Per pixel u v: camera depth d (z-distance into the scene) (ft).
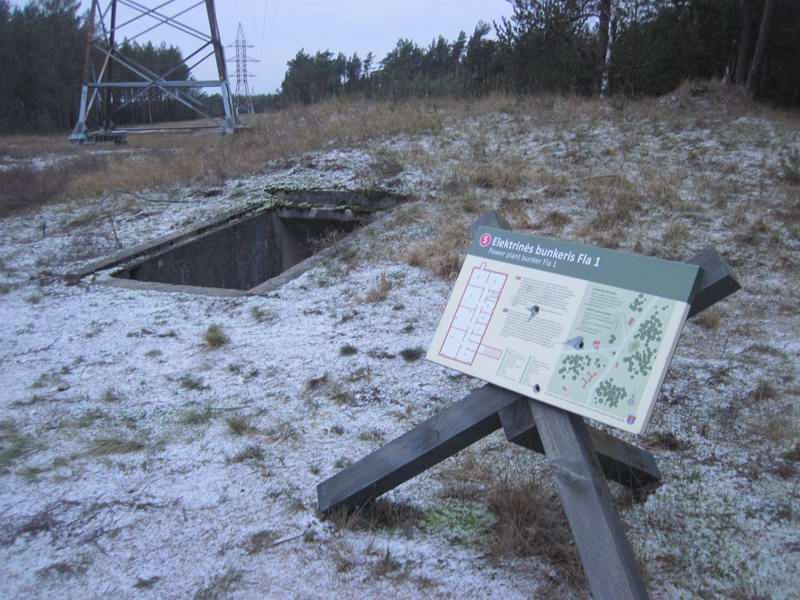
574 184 31.04
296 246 35.06
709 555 11.30
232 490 13.25
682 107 44.55
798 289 21.63
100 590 10.84
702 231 25.84
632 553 9.20
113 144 73.10
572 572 10.75
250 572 11.09
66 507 12.91
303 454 14.42
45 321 22.45
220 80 68.59
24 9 173.27
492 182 31.83
